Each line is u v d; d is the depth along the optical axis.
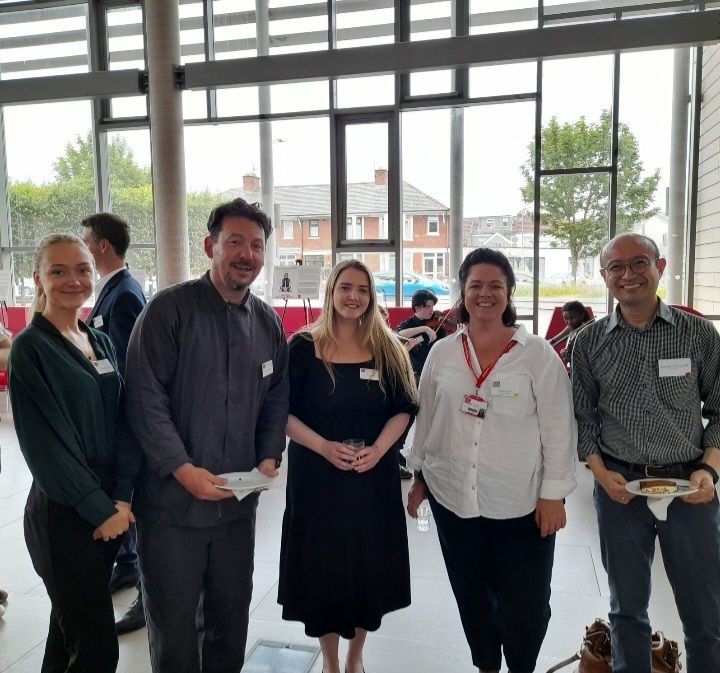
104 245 2.59
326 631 1.96
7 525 3.56
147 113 8.08
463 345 1.98
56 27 8.30
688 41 5.88
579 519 3.62
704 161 6.57
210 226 1.76
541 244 7.13
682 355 1.80
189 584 1.71
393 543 2.01
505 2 7.05
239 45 7.91
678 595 1.82
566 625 2.49
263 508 3.82
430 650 2.32
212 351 1.71
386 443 1.95
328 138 7.63
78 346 1.70
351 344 2.05
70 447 1.57
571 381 1.99
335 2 7.56
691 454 1.81
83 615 1.60
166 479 1.68
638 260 1.78
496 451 1.87
